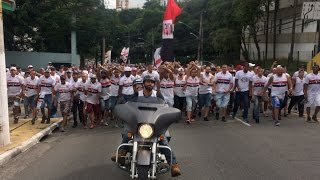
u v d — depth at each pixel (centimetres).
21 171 736
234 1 4681
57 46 4847
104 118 1381
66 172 723
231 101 1583
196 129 1224
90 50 5438
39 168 757
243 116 1421
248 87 1392
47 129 1201
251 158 823
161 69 1391
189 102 1387
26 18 4181
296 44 4212
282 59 4288
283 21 4547
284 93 1334
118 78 1371
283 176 687
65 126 1346
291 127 1257
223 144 975
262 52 4978
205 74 1441
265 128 1238
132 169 545
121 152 596
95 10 5088
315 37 3900
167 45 1820
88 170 734
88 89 1308
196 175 693
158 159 573
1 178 691
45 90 1334
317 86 1357
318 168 741
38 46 4803
